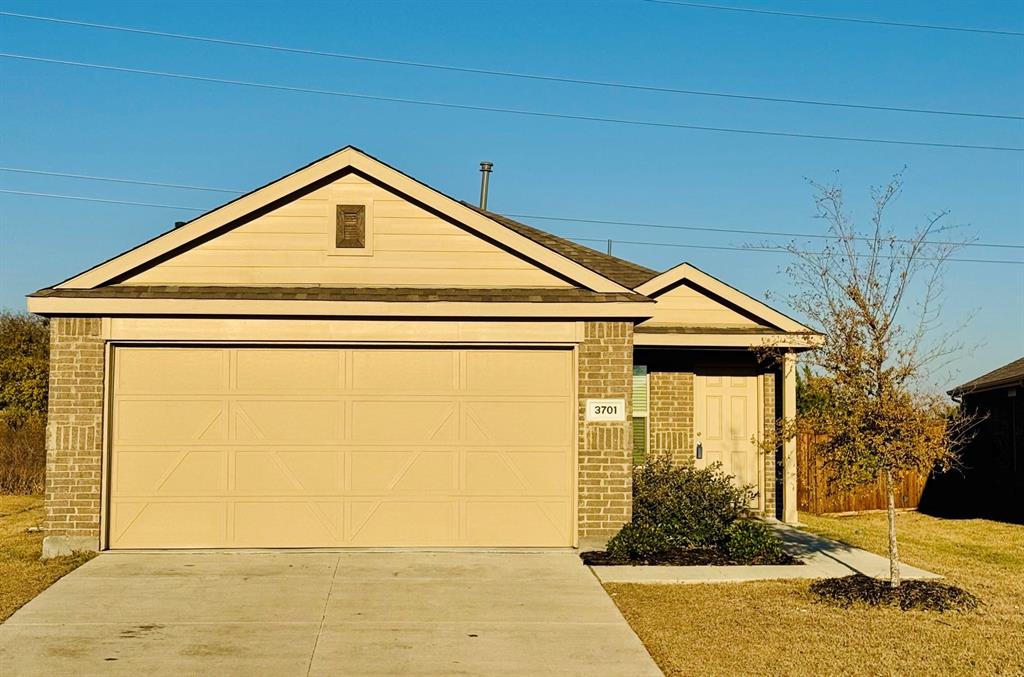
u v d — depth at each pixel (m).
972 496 20.64
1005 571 12.73
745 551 12.52
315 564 11.92
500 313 12.63
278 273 12.86
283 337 12.55
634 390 17.22
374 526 12.68
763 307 16.61
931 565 12.98
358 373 12.73
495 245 13.06
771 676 8.14
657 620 9.77
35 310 12.23
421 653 8.64
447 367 12.84
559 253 13.02
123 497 12.47
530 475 12.85
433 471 12.77
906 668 8.37
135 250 12.59
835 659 8.59
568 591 10.81
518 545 12.80
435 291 12.89
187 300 12.33
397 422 12.75
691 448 17.22
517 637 9.15
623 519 12.72
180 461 12.52
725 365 17.52
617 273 17.55
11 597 10.38
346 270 12.93
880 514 19.05
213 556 12.29
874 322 10.66
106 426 12.37
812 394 14.88
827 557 13.09
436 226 13.04
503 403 12.86
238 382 12.62
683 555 12.50
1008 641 9.16
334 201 12.98
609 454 12.75
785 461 16.70
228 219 12.73
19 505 19.55
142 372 12.55
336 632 9.23
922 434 10.58
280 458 12.62
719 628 9.52
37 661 8.33
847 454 10.73
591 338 12.80
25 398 26.97
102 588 10.74
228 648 8.73
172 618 9.65
